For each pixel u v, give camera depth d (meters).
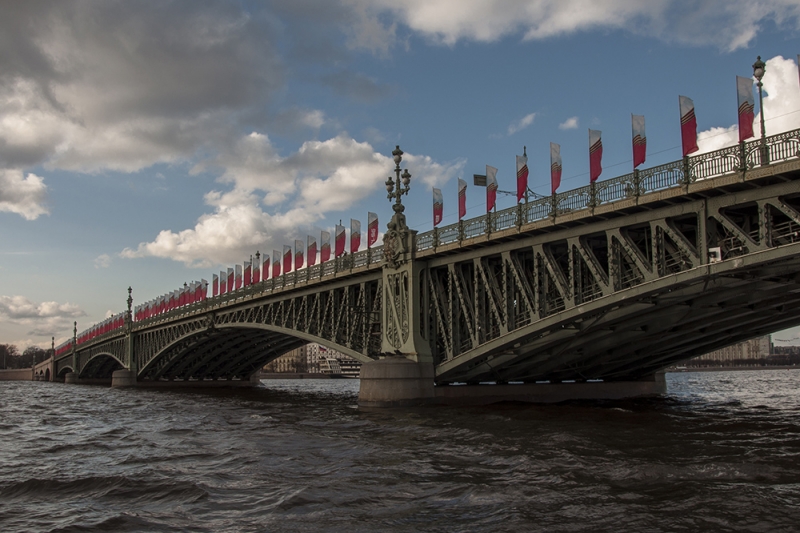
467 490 15.23
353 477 17.11
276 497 15.18
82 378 141.38
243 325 65.94
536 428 26.34
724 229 28.53
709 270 25.70
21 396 73.19
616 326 33.88
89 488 17.12
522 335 33.62
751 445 21.27
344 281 49.06
